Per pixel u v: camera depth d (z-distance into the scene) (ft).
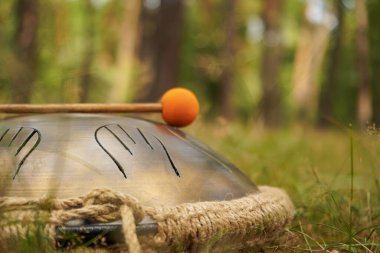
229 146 5.48
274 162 4.91
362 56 18.35
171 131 2.96
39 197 2.61
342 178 4.09
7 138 2.79
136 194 2.66
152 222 2.61
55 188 2.63
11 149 2.74
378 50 19.77
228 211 2.73
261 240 2.86
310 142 7.75
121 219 2.58
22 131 2.81
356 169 4.22
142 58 17.33
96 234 2.56
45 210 2.55
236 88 26.12
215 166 2.88
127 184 2.67
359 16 18.21
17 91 4.77
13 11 12.85
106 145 2.76
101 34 23.84
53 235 2.54
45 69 9.87
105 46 23.68
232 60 18.31
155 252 2.61
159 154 2.79
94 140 2.77
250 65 30.22
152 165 2.74
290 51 31.73
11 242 2.53
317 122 22.99
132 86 10.13
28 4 12.44
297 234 3.15
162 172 2.74
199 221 2.65
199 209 2.67
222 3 25.29
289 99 24.82
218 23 25.62
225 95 21.11
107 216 2.57
